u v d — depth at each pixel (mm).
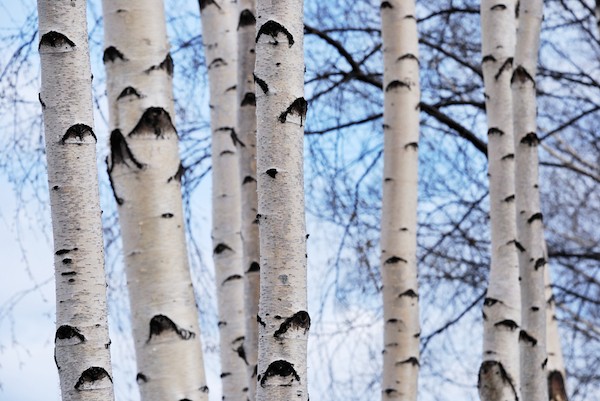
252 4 4922
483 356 4801
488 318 4828
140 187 3320
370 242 7871
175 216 3338
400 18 6090
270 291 3023
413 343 5617
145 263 3293
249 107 4820
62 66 3055
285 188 3068
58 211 2984
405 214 5793
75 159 3008
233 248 5676
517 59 5012
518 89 4984
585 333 10727
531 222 4809
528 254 4777
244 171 4758
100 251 3010
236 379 5500
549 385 6895
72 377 2904
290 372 2975
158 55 3428
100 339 2943
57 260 2973
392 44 6062
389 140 5930
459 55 9328
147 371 3256
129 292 3314
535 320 4703
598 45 9938
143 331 3271
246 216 4719
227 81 5883
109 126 3396
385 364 5613
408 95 5988
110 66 3416
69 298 2941
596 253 10305
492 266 4938
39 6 3090
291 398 2965
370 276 7988
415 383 5594
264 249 3051
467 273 9375
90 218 2998
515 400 4715
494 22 5430
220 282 5652
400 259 5723
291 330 3000
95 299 2963
